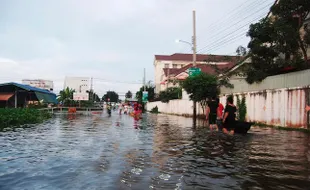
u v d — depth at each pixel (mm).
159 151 8242
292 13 17391
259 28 18812
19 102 42281
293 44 17141
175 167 6227
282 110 16750
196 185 4914
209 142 10180
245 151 8305
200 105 32219
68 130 14789
